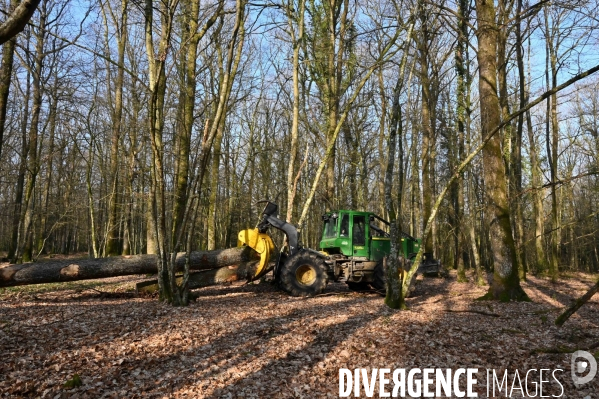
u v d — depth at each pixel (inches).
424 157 776.3
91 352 249.8
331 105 710.5
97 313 345.7
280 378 221.8
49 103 852.6
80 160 1190.9
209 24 442.0
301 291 466.3
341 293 509.0
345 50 753.6
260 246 471.2
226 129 1142.3
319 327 312.5
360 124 945.5
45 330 290.5
